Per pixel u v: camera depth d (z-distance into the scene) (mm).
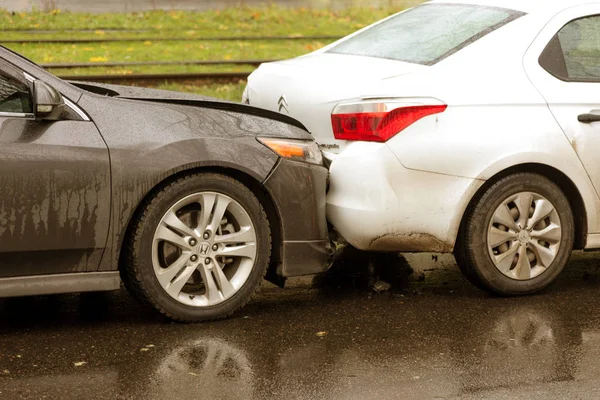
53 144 6191
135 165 6352
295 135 6980
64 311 6965
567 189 7535
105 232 6328
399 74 7141
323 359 6008
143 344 6238
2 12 24875
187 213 6672
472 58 7320
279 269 6980
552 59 7492
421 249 7148
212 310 6719
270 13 29062
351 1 33875
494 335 6527
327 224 7234
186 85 15914
